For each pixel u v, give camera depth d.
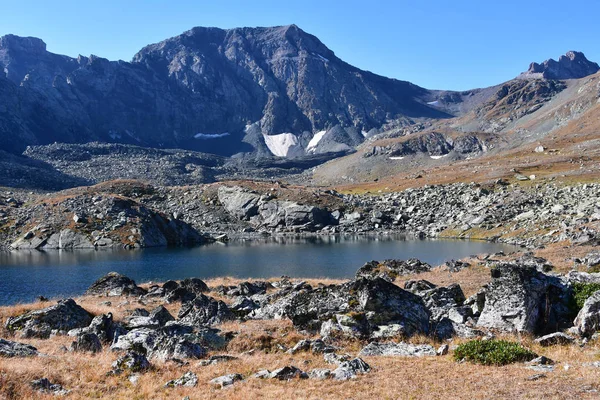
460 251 104.38
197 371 22.52
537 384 17.36
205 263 97.94
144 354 26.83
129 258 106.88
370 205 194.50
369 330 27.73
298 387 19.30
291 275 80.38
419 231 156.50
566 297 28.64
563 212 123.94
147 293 54.38
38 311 35.25
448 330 28.39
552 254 65.75
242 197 197.12
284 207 185.75
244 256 109.25
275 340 28.69
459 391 17.38
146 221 142.00
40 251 122.31
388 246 122.31
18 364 21.47
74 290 68.19
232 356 25.45
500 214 142.12
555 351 22.45
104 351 27.03
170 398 18.62
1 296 63.59
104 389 19.83
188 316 37.28
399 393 17.67
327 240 148.38
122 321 36.16
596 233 76.81
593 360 20.19
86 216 142.62
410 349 24.50
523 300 27.25
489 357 21.20
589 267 47.84
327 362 23.53
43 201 159.12
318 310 31.06
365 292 29.03
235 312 39.75
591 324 24.62
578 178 165.50
